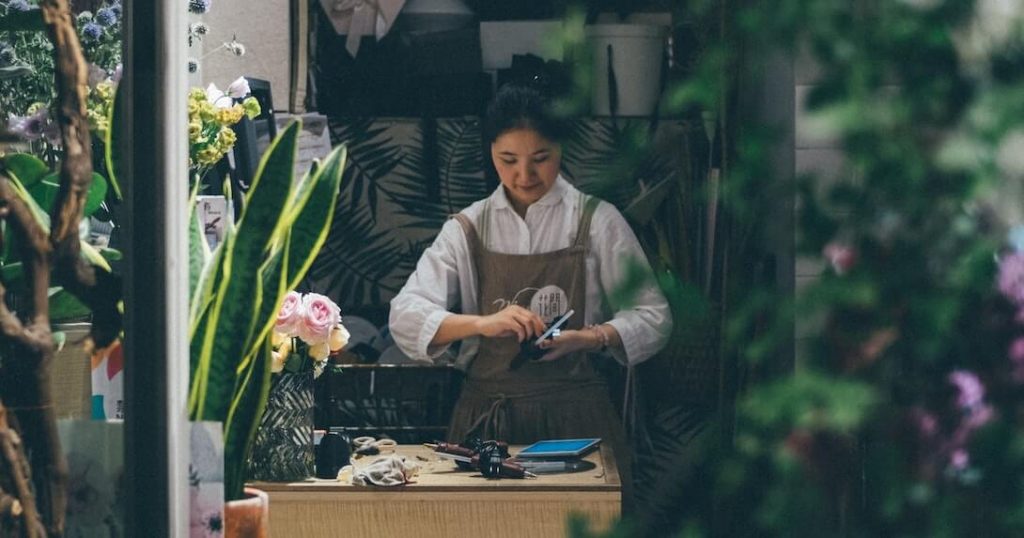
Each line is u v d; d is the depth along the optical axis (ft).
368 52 16.89
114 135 7.64
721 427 3.96
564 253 16.01
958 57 3.32
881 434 3.69
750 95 3.74
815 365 3.51
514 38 16.72
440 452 12.73
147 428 6.39
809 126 3.30
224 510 7.47
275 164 8.06
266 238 8.05
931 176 3.27
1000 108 3.12
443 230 16.37
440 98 16.79
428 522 11.62
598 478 11.98
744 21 3.43
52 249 6.82
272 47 16.76
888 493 3.57
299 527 11.59
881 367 3.58
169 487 6.40
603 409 15.74
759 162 3.48
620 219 15.85
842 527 3.73
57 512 6.57
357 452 13.30
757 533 3.78
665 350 15.80
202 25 12.30
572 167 16.11
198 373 8.00
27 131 9.45
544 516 11.59
